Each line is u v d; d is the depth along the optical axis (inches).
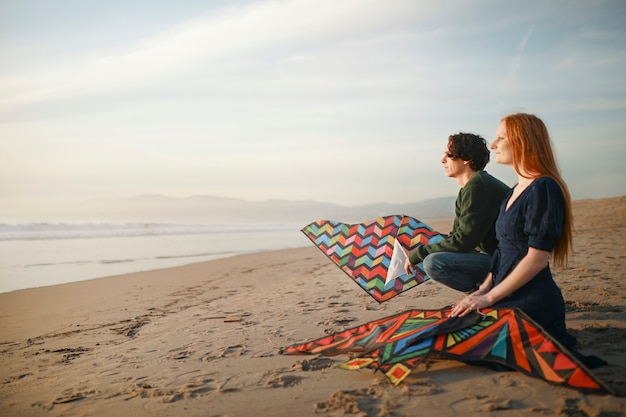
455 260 130.0
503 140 109.6
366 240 160.6
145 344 153.9
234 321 179.2
